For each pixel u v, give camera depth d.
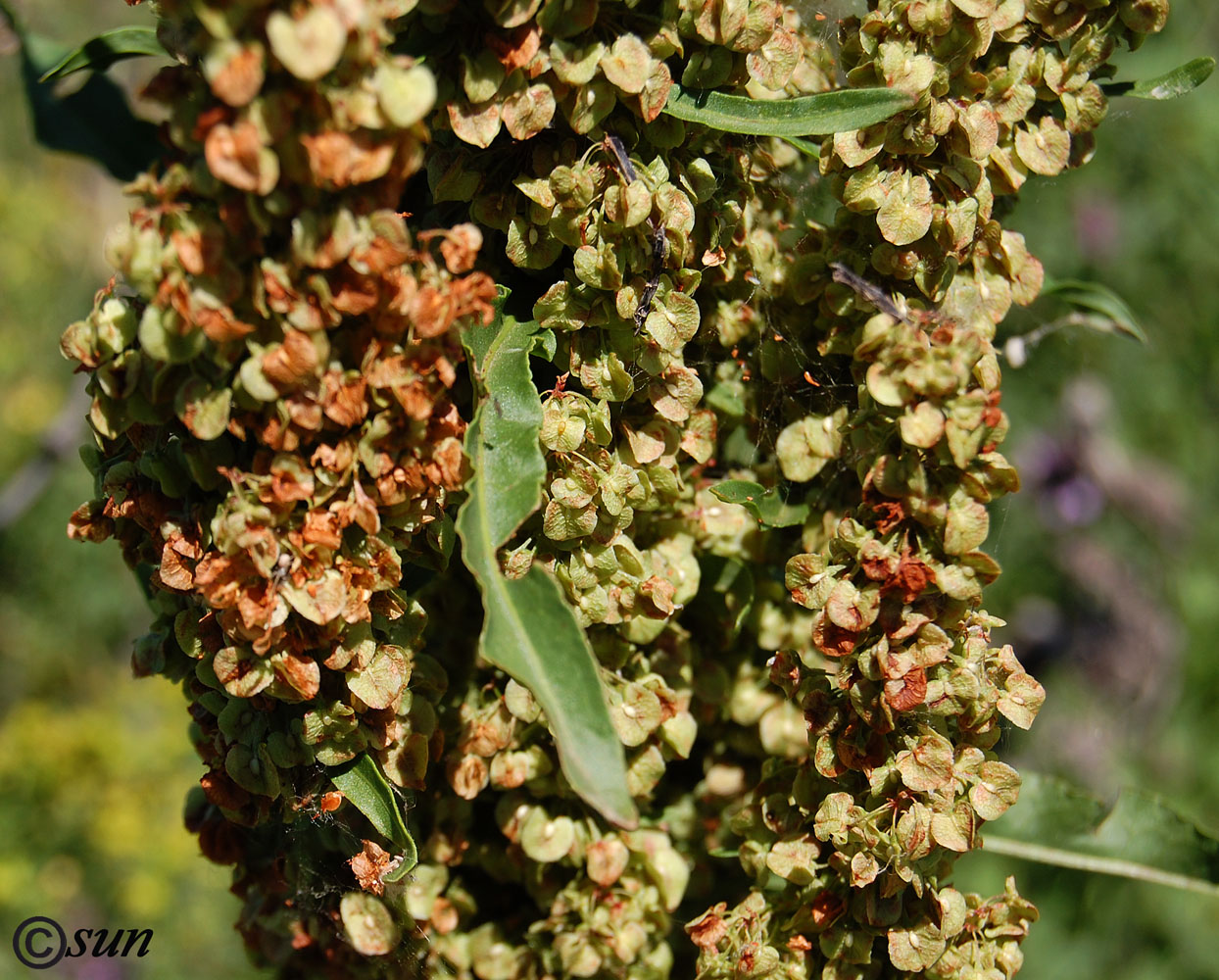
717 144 0.36
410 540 0.35
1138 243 0.81
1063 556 0.82
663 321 0.36
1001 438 0.36
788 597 0.38
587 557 0.36
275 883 0.38
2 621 0.98
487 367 0.35
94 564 1.00
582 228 0.36
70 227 1.10
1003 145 0.37
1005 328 0.44
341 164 0.33
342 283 0.34
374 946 0.37
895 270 0.36
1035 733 0.78
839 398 0.37
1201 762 0.81
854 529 0.36
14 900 0.87
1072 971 0.71
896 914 0.36
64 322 1.07
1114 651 0.81
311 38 0.32
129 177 0.43
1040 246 0.80
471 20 0.35
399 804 0.37
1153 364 0.83
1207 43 0.80
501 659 0.33
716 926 0.37
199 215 0.33
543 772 0.38
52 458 0.69
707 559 0.38
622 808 0.33
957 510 0.36
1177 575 0.83
